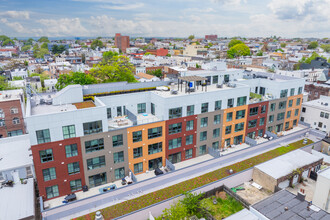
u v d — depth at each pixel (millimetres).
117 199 36156
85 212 33500
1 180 38906
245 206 35969
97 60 182125
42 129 32906
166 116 42969
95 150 37688
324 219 27344
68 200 35656
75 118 34688
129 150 40938
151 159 43906
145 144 42312
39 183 34594
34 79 105875
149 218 33688
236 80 60188
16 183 37562
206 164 44281
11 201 33156
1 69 136875
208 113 47750
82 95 44156
